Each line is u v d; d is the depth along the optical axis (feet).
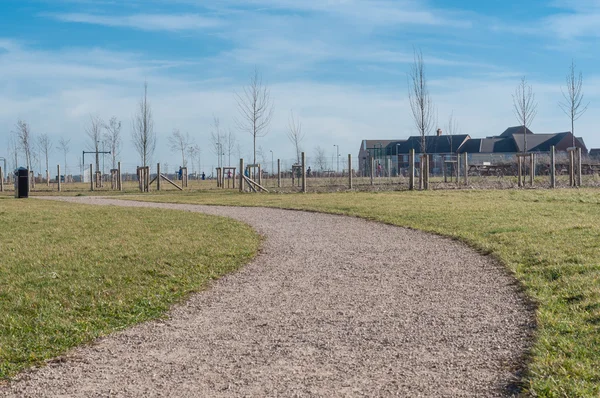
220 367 18.02
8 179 199.41
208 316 24.13
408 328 21.49
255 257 37.11
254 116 127.54
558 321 20.51
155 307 25.46
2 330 21.94
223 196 98.22
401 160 292.81
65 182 222.07
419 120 124.77
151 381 16.99
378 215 56.24
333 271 32.50
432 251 37.19
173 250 38.14
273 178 161.27
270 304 25.80
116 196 107.86
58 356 19.43
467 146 286.05
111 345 20.54
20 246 39.93
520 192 82.69
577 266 28.37
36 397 16.06
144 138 147.84
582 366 16.14
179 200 89.10
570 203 62.03
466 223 47.14
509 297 25.11
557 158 166.91
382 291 27.53
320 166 172.24
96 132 186.09
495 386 15.57
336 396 15.38
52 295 26.81
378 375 16.84
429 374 16.74
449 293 26.53
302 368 17.67
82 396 16.03
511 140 285.02
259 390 16.01
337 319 23.08
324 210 63.52
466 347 19.02
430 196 78.43
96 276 30.66
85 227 50.52
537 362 16.70
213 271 32.68
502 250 34.63
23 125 189.16
